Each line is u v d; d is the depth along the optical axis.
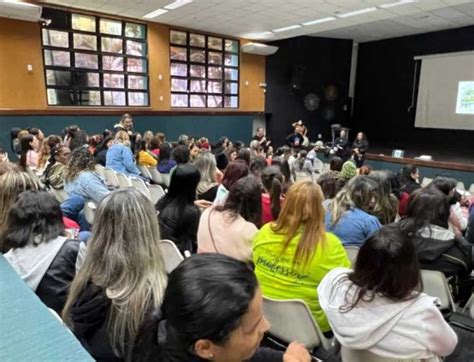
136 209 1.14
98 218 1.14
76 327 1.07
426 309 1.12
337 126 10.92
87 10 7.94
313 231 1.53
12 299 0.73
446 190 3.01
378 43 12.88
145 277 1.08
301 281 1.55
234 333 0.61
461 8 8.35
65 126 7.95
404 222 2.01
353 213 2.20
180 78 9.73
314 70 12.19
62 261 1.40
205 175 3.39
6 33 7.11
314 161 7.55
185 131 9.94
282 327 1.60
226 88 10.70
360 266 1.19
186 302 0.61
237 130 11.09
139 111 9.01
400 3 7.14
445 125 11.32
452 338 1.15
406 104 12.38
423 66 11.67
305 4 7.31
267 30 9.76
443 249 1.89
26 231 1.40
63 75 7.90
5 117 7.24
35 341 0.60
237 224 1.90
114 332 1.03
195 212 2.25
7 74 7.22
